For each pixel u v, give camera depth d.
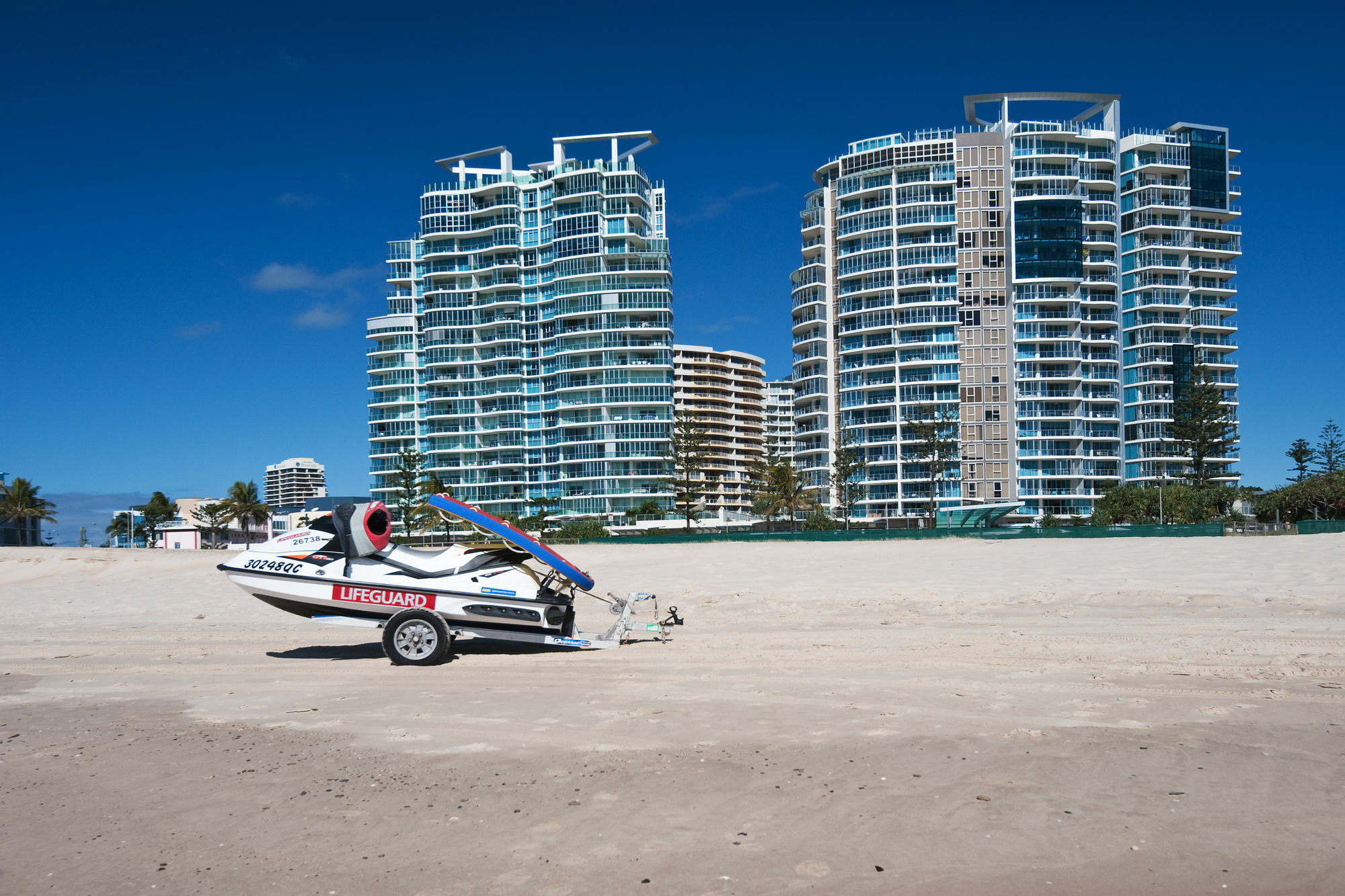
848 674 9.25
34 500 109.69
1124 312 119.69
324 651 12.54
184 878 4.57
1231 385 116.69
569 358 122.75
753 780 5.78
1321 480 73.25
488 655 11.49
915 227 112.56
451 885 4.36
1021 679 8.65
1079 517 105.94
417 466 123.81
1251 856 4.41
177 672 10.98
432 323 129.25
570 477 121.00
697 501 119.06
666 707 7.95
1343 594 14.06
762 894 4.15
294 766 6.54
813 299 119.88
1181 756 5.97
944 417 107.44
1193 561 21.30
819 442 118.69
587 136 127.75
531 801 5.55
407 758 6.64
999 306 111.69
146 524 133.62
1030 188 112.06
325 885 4.41
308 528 11.84
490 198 129.12
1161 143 118.75
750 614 15.34
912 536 53.97
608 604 17.66
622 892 4.21
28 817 5.61
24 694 9.89
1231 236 119.62
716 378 179.12
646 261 123.19
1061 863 4.39
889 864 4.44
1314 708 7.16
